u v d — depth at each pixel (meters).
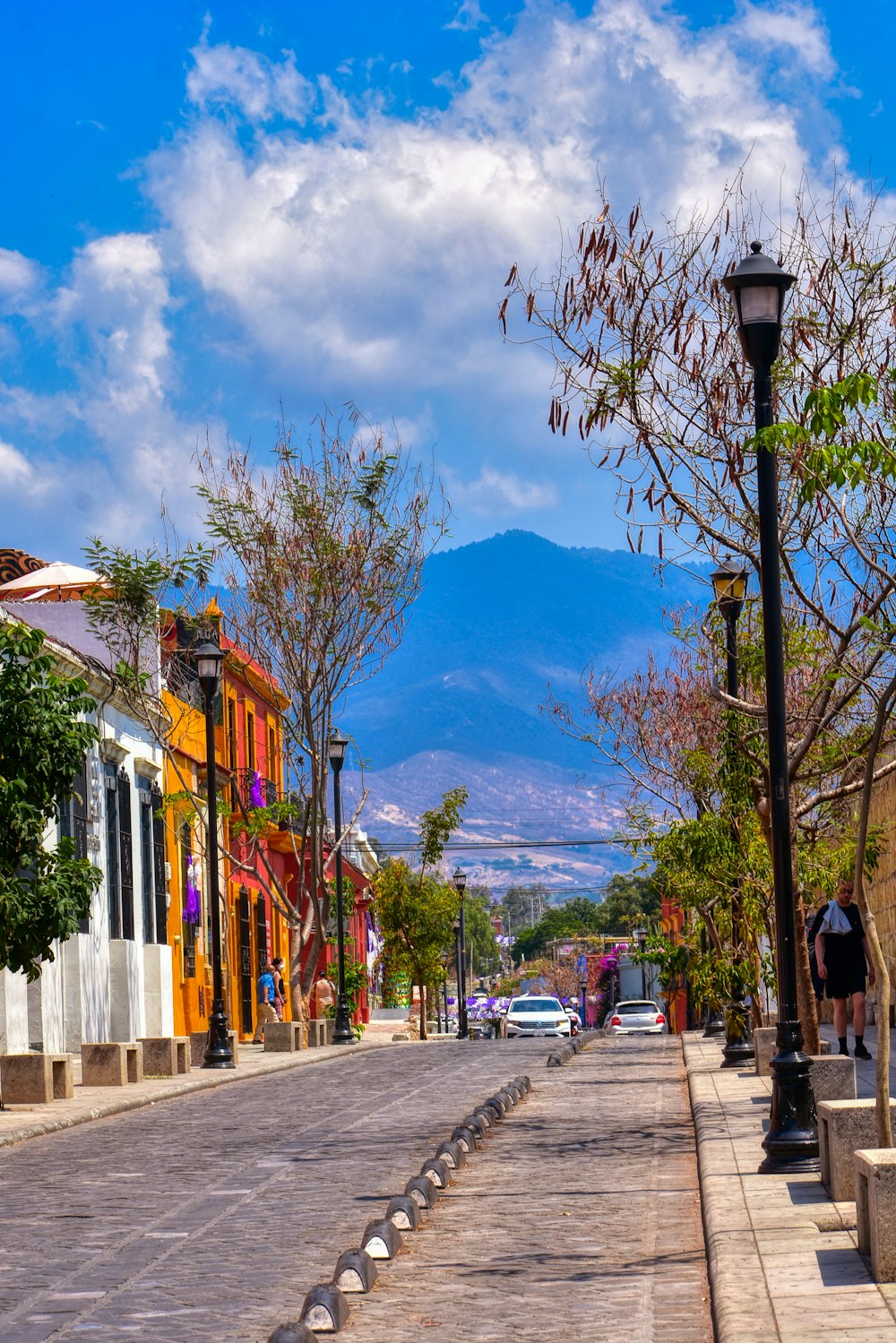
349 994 56.66
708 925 23.88
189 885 42.53
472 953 163.00
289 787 58.50
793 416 14.82
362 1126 18.47
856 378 9.27
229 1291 9.70
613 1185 13.05
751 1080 20.36
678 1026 84.56
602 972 122.69
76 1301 9.58
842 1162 10.27
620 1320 8.49
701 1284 9.29
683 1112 18.70
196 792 44.22
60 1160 16.48
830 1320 7.19
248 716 52.16
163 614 39.62
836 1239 9.06
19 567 45.75
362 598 39.28
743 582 17.77
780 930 12.12
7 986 27.61
